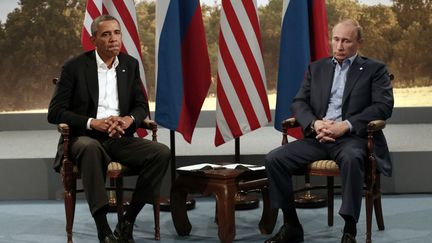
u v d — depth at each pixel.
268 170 5.26
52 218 6.28
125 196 7.04
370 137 5.17
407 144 7.61
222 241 5.25
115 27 5.50
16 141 8.63
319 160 5.32
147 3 10.05
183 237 5.62
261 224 5.68
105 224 5.11
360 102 5.46
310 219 6.11
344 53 5.48
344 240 5.02
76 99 5.52
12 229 5.91
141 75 6.60
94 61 5.61
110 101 5.61
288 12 6.52
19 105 10.17
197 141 8.34
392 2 10.01
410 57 10.03
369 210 5.16
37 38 10.14
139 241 5.49
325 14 6.66
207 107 10.08
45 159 7.01
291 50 6.52
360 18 10.05
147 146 5.38
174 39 6.37
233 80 6.46
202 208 6.66
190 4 6.43
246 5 6.42
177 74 6.39
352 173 4.98
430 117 9.84
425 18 9.98
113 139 5.47
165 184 6.94
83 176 5.11
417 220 5.98
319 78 5.65
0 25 10.08
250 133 9.00
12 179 7.02
